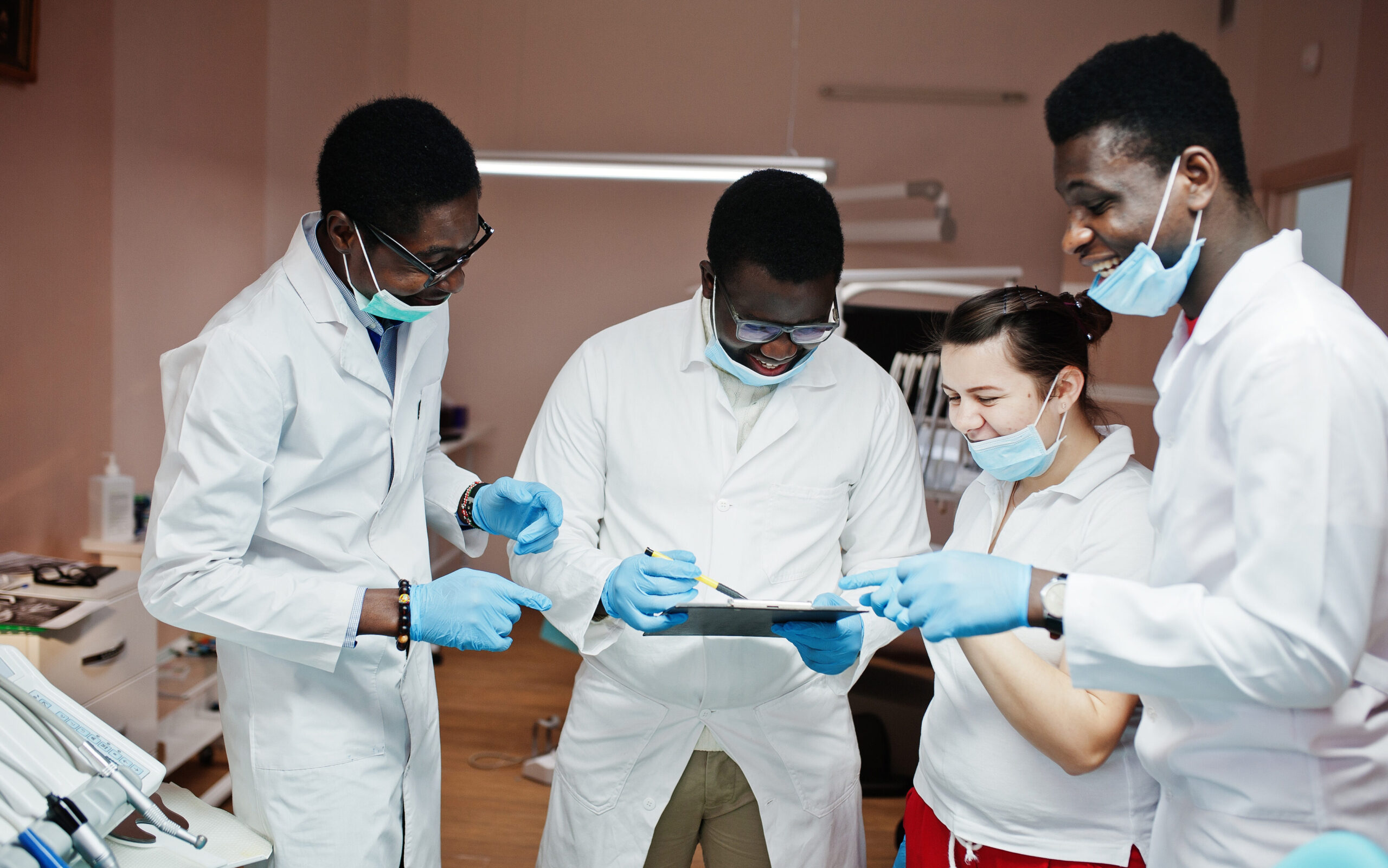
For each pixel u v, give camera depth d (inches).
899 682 116.0
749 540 53.5
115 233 111.0
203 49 123.7
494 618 46.1
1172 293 35.6
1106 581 33.6
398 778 52.1
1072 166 34.5
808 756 54.7
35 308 99.0
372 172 43.4
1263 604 30.0
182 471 45.3
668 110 195.0
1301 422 29.8
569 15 195.0
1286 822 34.0
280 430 46.6
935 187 163.0
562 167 129.8
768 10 193.0
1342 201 176.2
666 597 46.0
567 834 56.0
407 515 54.7
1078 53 190.7
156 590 45.0
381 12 179.6
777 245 45.5
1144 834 42.9
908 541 57.1
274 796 48.3
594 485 56.6
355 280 47.1
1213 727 35.2
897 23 192.2
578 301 197.6
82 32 104.1
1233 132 33.1
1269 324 31.7
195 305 125.8
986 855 45.4
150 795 46.3
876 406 56.9
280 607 44.6
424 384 54.5
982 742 45.1
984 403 46.2
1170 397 37.1
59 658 79.9
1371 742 33.2
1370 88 144.4
